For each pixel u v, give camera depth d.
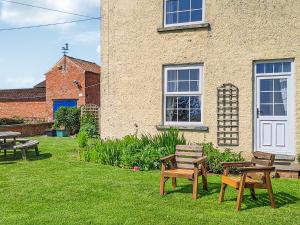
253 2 11.83
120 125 14.09
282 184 9.01
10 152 15.52
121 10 14.11
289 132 11.41
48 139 22.38
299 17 11.21
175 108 13.24
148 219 6.39
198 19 12.85
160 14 13.37
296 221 6.29
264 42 11.66
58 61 34.16
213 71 12.44
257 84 11.88
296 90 11.24
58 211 6.90
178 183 9.12
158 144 11.74
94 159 12.56
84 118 23.66
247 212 6.82
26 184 9.10
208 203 7.41
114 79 14.21
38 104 36.50
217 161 10.48
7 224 6.20
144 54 13.63
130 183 9.09
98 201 7.55
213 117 12.41
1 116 38.22
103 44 14.46
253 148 11.87
